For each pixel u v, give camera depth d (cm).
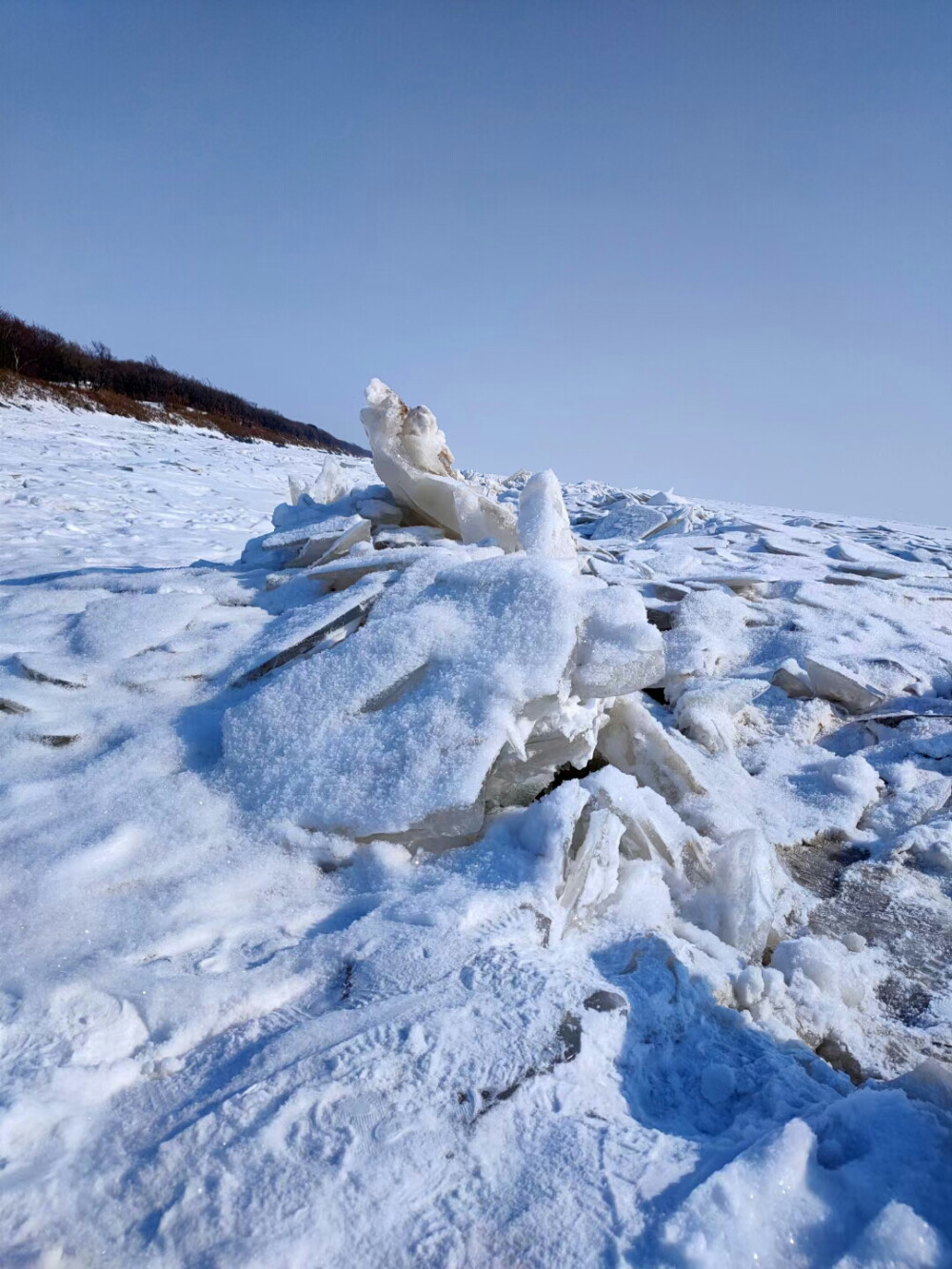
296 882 242
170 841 249
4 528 910
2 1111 152
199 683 353
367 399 511
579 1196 141
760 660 545
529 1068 166
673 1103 175
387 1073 163
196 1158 146
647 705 458
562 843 239
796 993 224
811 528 1220
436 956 198
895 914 288
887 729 449
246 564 541
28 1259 130
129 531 990
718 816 308
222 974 194
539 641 281
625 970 207
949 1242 129
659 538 1001
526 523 424
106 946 204
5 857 231
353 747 272
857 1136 150
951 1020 230
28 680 347
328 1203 139
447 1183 144
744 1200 133
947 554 1012
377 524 549
